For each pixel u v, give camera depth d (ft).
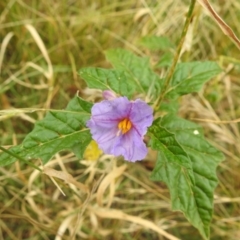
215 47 1.37
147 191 1.13
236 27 1.41
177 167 0.79
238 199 1.10
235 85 1.32
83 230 1.10
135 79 0.91
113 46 1.35
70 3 1.39
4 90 1.19
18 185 1.14
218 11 1.38
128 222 1.14
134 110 0.68
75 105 0.77
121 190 1.16
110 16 1.35
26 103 1.25
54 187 1.16
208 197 0.78
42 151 0.73
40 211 1.08
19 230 1.13
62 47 1.29
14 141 1.04
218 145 1.21
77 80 1.26
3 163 0.72
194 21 0.97
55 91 1.22
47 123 0.75
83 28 1.32
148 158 1.15
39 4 1.34
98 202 0.97
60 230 1.02
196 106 1.18
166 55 1.04
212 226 1.13
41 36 1.32
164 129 0.69
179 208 0.78
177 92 0.82
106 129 0.70
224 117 1.27
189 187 0.78
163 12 1.38
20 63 1.28
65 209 1.13
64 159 1.13
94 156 0.94
